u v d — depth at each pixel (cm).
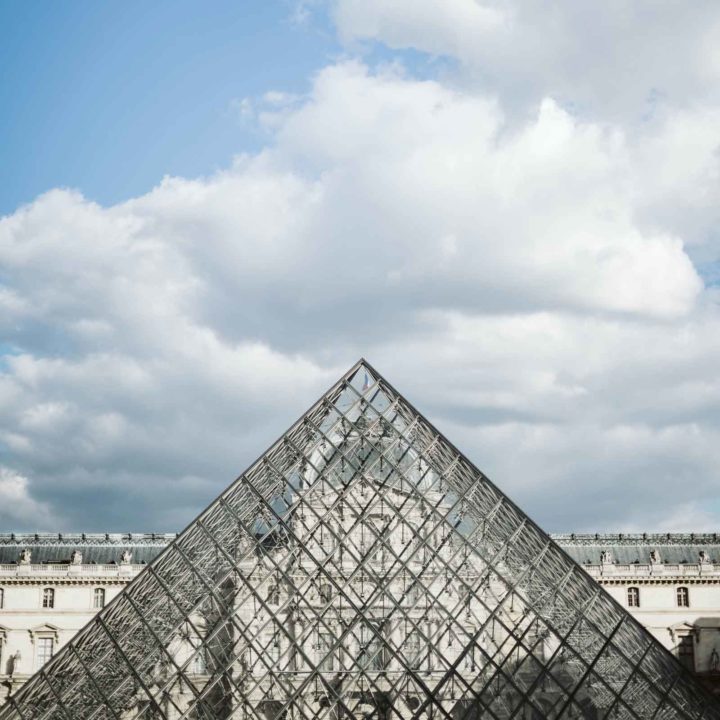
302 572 9475
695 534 19362
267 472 9388
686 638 18125
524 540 8819
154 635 8106
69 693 8031
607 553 18550
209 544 9075
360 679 7962
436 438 9575
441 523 8662
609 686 7444
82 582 17800
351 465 9394
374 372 10094
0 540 18412
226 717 7788
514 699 7556
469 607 8500
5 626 17538
